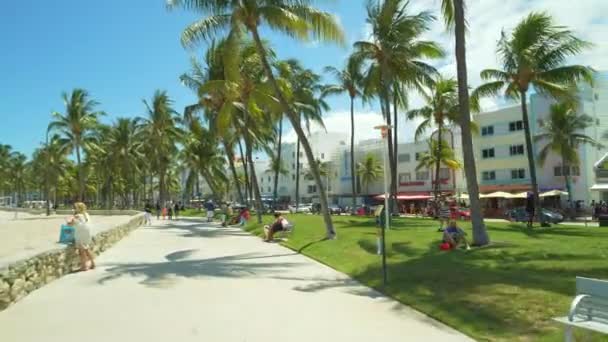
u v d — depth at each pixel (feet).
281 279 34.42
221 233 81.76
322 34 59.57
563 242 49.16
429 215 152.25
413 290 28.14
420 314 23.68
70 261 38.27
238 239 68.69
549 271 31.04
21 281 27.96
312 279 34.42
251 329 21.16
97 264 42.52
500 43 88.99
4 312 24.35
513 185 178.81
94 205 319.68
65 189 365.81
